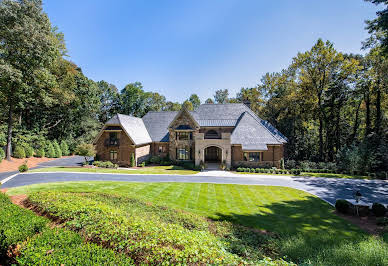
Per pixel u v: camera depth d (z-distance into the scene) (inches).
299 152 1662.2
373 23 834.8
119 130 1274.6
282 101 1694.1
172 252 215.5
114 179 855.7
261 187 811.4
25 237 249.8
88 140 2003.0
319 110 1514.5
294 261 283.6
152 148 1518.2
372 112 1512.1
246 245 327.0
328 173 1147.3
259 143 1253.1
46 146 1616.6
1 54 1106.1
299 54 1451.8
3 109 1422.2
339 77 1393.9
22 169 945.5
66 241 226.7
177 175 1016.9
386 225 460.4
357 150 1135.6
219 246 267.7
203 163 1266.0
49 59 1234.6
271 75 2000.5
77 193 551.2
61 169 1039.0
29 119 1733.5
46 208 363.9
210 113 1544.0
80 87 1903.3
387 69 1055.0
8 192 558.3
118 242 243.8
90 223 288.5
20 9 1089.4
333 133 1632.6
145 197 582.2
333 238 371.2
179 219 416.2
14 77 1082.7
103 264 190.4
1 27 1063.0
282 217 503.2
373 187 828.6
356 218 515.8
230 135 1259.2
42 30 1173.7
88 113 2090.3
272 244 338.6
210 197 647.1
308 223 471.5
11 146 1358.3
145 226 277.4
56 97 1603.1
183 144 1414.9
